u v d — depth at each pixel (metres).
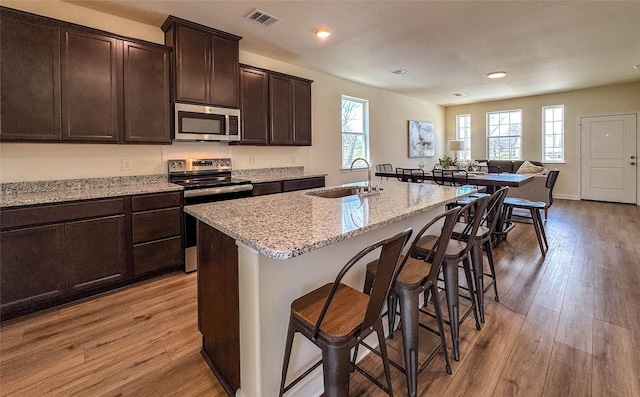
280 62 4.56
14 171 2.61
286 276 1.44
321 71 5.12
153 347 1.96
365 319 1.16
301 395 1.53
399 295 1.52
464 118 8.64
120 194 2.65
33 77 2.42
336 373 1.14
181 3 2.84
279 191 4.02
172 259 3.01
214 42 3.41
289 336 1.32
